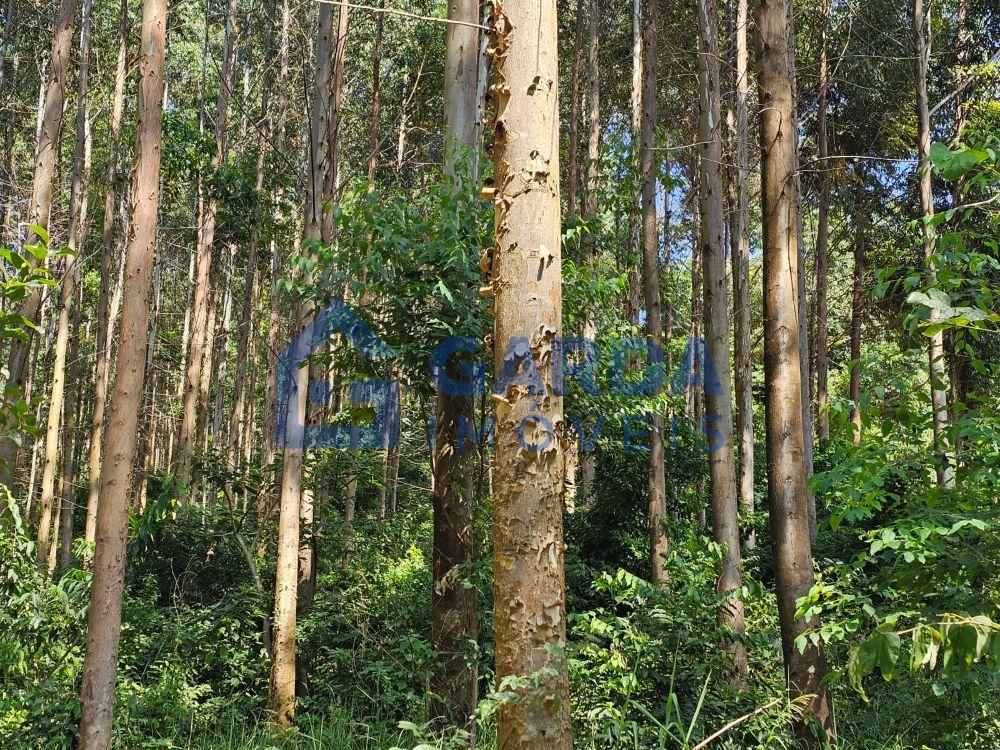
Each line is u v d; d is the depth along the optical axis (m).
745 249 11.95
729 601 5.71
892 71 18.59
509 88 3.08
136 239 5.00
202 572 11.91
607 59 19.69
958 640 2.40
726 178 14.38
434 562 6.45
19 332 3.46
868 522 11.15
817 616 5.07
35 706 5.58
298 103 19.25
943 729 4.50
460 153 6.91
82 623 6.41
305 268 6.10
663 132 11.77
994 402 3.89
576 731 4.64
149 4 5.13
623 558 11.22
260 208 17.64
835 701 6.14
